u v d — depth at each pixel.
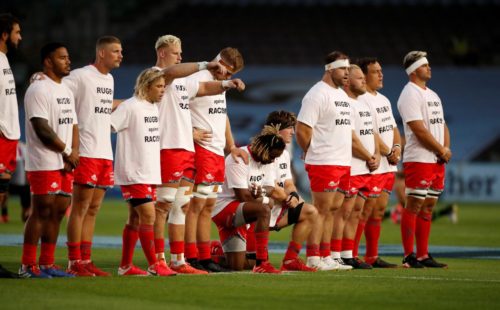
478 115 137.25
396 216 82.12
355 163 42.34
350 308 27.38
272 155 39.44
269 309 26.91
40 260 34.81
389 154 44.22
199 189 39.06
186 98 38.16
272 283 33.25
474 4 161.62
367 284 33.41
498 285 33.56
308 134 40.75
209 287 31.70
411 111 44.38
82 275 35.12
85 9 153.88
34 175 34.00
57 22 151.62
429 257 43.91
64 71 34.44
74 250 35.41
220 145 39.84
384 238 65.44
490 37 153.12
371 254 43.72
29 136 34.16
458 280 35.47
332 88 41.16
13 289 30.12
